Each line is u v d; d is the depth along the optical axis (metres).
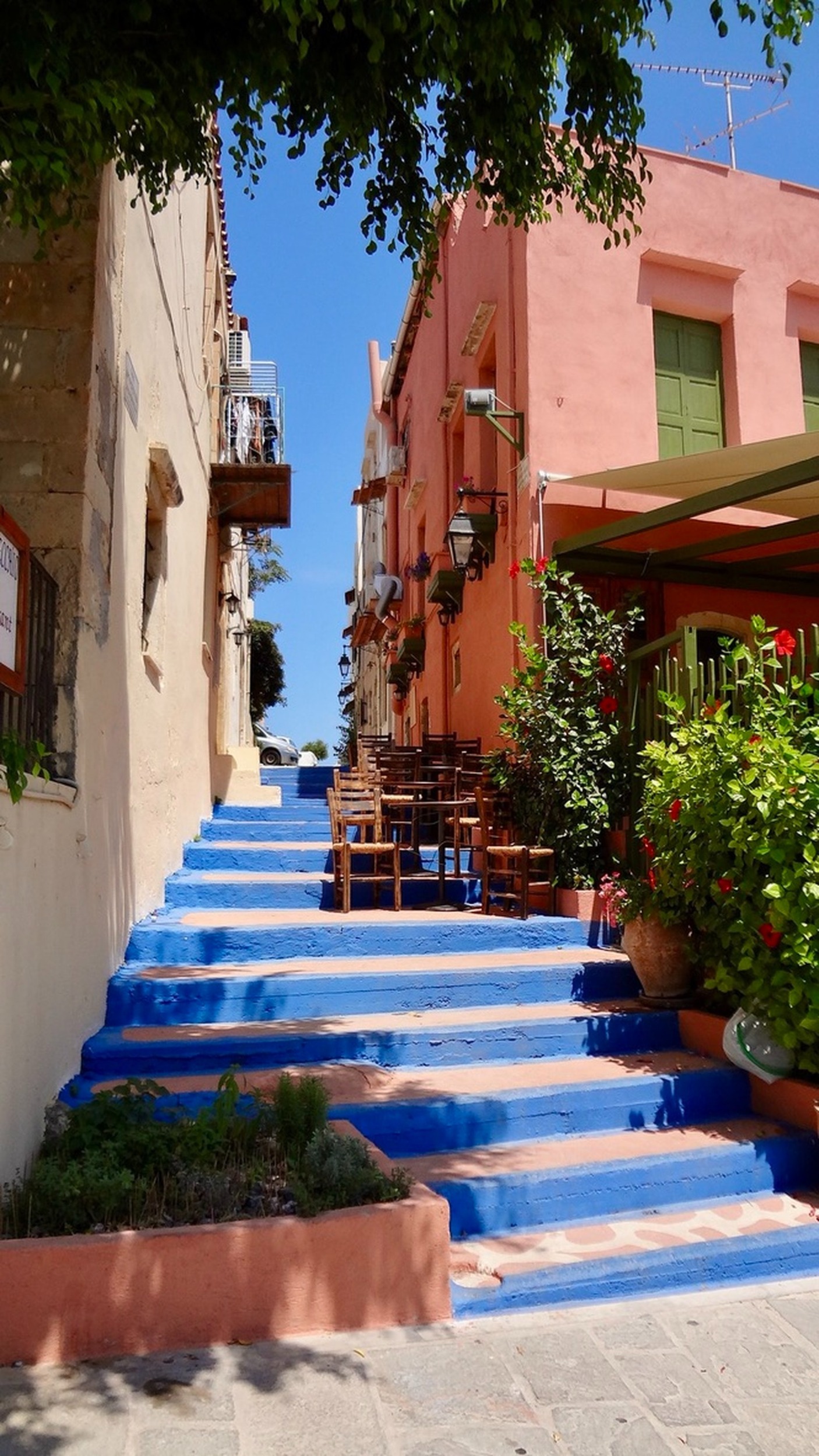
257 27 4.13
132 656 6.42
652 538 9.41
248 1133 3.96
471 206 11.66
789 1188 4.77
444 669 12.84
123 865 6.12
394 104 4.92
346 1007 5.82
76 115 3.55
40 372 5.13
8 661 3.76
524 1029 5.57
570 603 8.49
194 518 9.73
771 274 10.26
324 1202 3.49
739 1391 3.14
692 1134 4.95
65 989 4.62
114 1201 3.37
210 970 6.02
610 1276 3.81
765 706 5.45
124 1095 4.10
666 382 9.87
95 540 5.26
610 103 5.02
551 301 9.25
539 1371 3.20
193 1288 3.22
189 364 9.27
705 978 6.18
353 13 3.82
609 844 7.63
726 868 5.41
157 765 7.44
